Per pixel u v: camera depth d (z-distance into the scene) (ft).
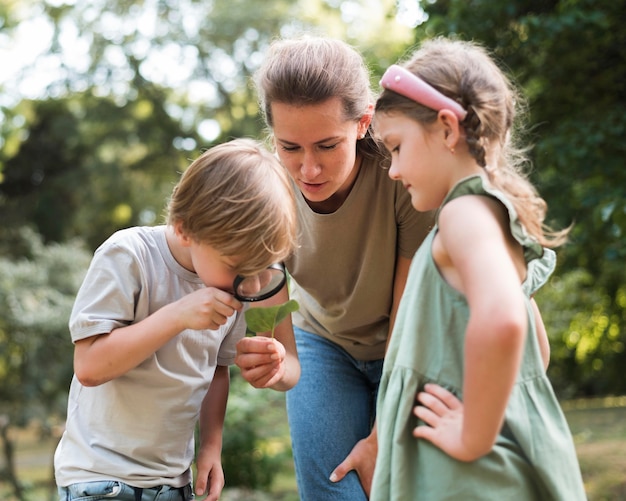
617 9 21.06
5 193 69.51
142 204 69.97
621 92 22.86
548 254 6.81
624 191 19.74
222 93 66.23
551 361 45.73
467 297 5.45
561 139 21.22
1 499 39.45
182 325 6.92
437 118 5.97
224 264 6.82
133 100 66.49
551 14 21.09
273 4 63.41
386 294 8.81
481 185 5.76
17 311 36.55
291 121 7.18
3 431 39.60
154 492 7.48
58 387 38.68
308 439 9.04
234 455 25.66
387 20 24.82
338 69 7.26
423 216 8.28
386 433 6.02
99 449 7.39
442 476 5.75
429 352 5.96
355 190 8.17
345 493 8.77
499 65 21.74
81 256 41.37
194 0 65.41
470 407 5.37
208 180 6.70
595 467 25.05
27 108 65.41
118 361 7.03
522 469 5.82
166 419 7.54
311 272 8.74
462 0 21.42
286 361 8.49
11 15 49.93
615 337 42.27
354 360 9.45
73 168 69.82
